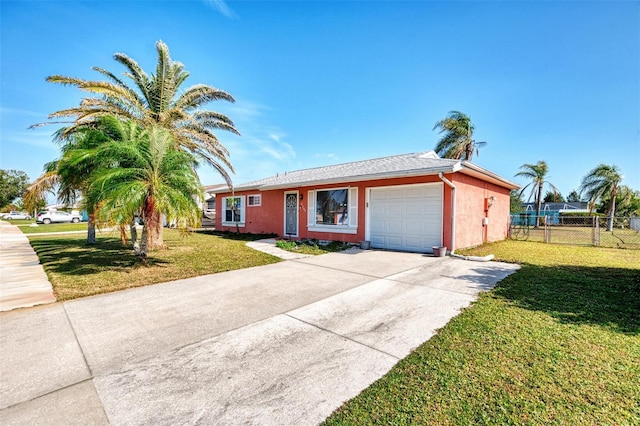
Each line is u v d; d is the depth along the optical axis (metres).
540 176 28.77
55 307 4.29
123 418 1.99
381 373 2.55
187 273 6.51
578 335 3.22
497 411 2.04
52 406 2.11
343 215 11.86
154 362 2.77
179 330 3.52
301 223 13.70
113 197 5.89
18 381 2.43
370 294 4.96
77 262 7.65
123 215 5.90
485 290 5.03
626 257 8.38
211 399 2.21
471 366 2.62
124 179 6.50
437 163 9.16
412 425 1.92
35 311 4.11
